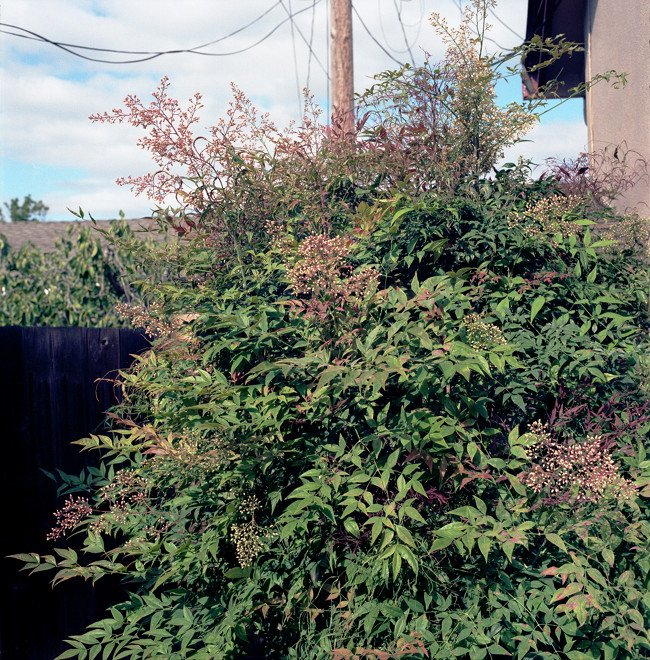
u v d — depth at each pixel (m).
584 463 2.51
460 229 3.26
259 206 3.44
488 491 2.73
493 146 3.36
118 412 3.66
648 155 3.70
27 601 3.93
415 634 2.35
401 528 2.37
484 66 3.31
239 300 3.24
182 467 2.84
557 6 5.78
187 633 2.76
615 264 3.35
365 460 2.67
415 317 3.07
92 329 4.08
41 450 4.04
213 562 3.06
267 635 2.98
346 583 2.70
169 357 3.35
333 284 2.74
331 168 3.56
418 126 3.37
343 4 7.24
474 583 2.59
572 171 3.79
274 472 2.92
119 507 3.21
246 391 2.80
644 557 2.51
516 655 2.40
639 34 3.83
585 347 2.93
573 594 2.43
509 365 2.83
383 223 3.19
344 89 7.25
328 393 2.68
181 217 3.43
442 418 2.59
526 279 3.18
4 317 7.16
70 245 7.49
